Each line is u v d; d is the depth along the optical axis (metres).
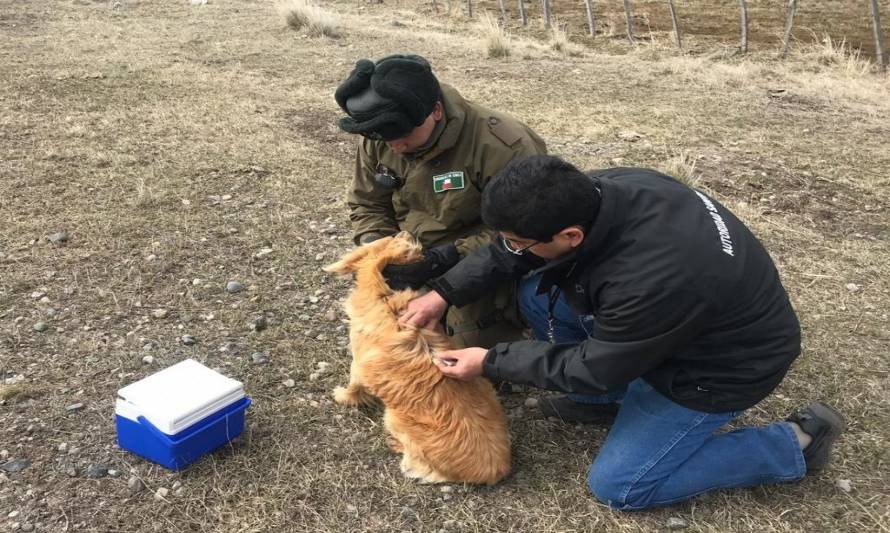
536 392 3.38
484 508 2.68
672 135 6.96
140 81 8.00
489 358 2.62
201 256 4.36
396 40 11.27
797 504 2.71
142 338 3.55
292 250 4.50
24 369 3.27
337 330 3.74
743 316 2.38
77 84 7.70
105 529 2.49
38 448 2.82
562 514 2.66
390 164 3.18
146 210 4.89
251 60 9.42
